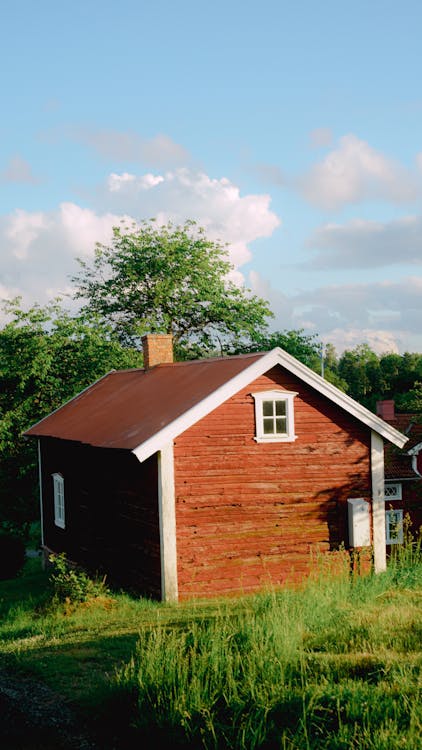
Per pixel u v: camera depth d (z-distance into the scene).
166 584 16.91
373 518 19.47
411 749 6.67
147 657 9.17
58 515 25.09
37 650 11.84
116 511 19.70
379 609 12.47
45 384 31.23
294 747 6.93
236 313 41.53
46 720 8.51
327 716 7.68
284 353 18.14
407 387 88.00
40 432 25.55
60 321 31.95
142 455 16.77
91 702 8.84
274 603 11.55
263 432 18.27
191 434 17.47
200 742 7.40
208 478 17.59
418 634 10.72
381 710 7.57
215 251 43.03
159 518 17.16
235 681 8.35
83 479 22.27
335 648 10.07
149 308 41.88
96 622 14.32
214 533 17.55
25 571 28.31
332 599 12.84
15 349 31.31
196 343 43.06
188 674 8.72
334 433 19.14
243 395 18.12
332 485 19.00
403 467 33.34
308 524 18.64
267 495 18.20
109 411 22.22
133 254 42.31
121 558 19.36
